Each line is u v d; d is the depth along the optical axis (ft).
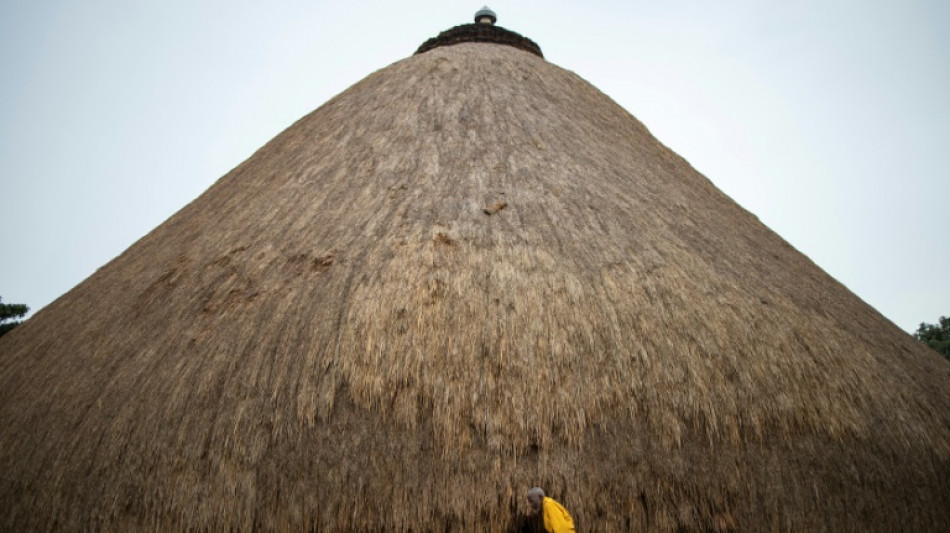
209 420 20.27
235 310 24.23
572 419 19.36
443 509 18.12
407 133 34.32
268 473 18.86
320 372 20.39
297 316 22.63
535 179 30.12
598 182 31.40
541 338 21.06
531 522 17.71
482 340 20.79
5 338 34.76
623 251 25.76
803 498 19.34
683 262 25.93
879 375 22.98
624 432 19.48
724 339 22.16
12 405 25.61
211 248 30.48
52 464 21.50
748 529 18.70
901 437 21.07
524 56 49.49
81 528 19.58
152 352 24.08
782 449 19.99
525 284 22.93
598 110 45.32
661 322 22.35
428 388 19.71
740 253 30.07
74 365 26.18
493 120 35.83
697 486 18.95
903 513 19.88
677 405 20.08
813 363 22.33
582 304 22.45
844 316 27.37
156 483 19.47
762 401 20.63
